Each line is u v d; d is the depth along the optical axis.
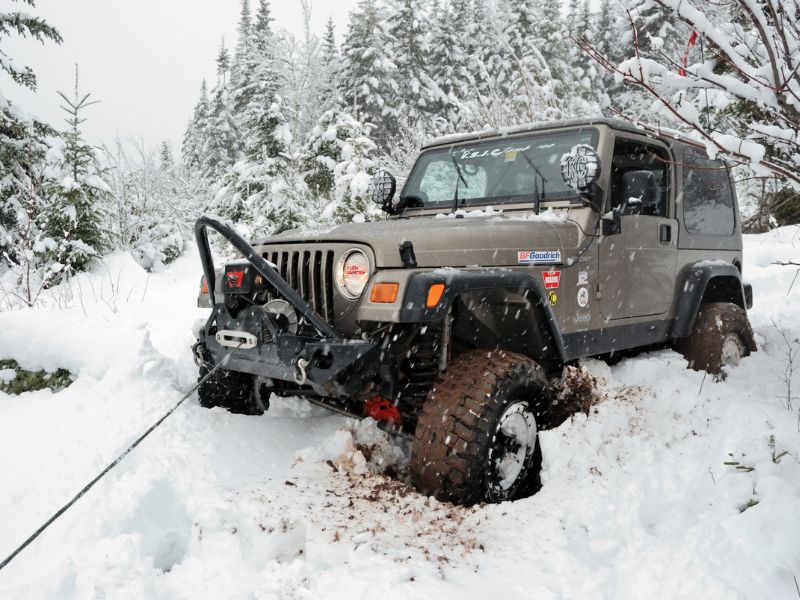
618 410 3.29
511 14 17.56
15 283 7.21
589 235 3.53
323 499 2.69
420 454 2.72
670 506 2.55
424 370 3.21
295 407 4.00
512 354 2.97
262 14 22.38
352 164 8.69
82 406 3.62
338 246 2.93
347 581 2.07
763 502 2.29
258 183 9.05
